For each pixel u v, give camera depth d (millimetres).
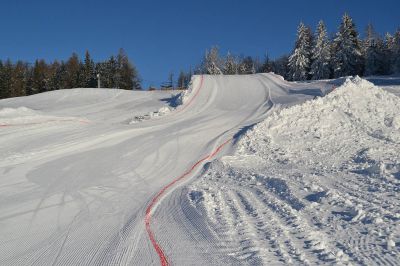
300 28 62125
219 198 9547
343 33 55844
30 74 83875
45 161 14281
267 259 5805
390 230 6410
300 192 9188
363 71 58688
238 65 93688
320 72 58688
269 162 13938
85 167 13570
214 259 6090
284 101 25312
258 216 7848
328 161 13258
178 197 10391
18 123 21078
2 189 11250
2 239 7770
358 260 5523
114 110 31516
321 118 18328
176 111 25562
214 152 15750
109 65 81062
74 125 20375
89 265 6379
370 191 8906
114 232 7867
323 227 6934
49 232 8047
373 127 17391
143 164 14086
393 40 60844
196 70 98688
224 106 26203
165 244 6953
